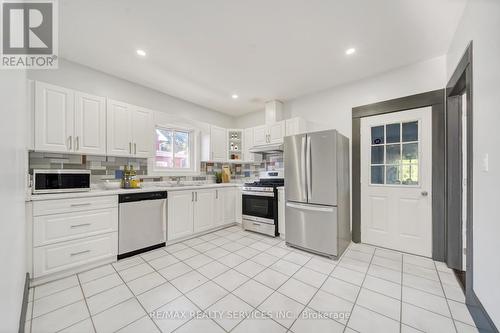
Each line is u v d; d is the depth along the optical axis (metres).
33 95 2.07
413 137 2.59
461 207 2.16
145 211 2.64
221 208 3.66
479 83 1.43
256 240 3.12
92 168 2.69
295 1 1.65
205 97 3.72
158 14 1.77
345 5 1.68
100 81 2.77
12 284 0.97
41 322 1.42
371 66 2.65
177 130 3.80
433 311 1.54
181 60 2.51
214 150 4.04
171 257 2.50
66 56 2.42
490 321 1.26
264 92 3.49
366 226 2.92
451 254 2.19
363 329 1.37
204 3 1.66
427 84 2.47
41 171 2.04
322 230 2.52
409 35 2.05
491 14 1.28
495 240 1.23
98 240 2.24
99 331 1.35
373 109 2.85
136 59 2.49
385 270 2.16
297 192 2.78
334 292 1.78
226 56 2.43
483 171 1.37
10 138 0.95
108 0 1.61
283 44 2.21
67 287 1.85
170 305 1.61
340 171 2.61
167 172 3.49
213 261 2.39
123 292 1.78
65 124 2.27
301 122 3.42
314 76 2.92
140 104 3.18
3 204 0.78
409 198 2.59
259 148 3.71
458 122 2.21
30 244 1.83
